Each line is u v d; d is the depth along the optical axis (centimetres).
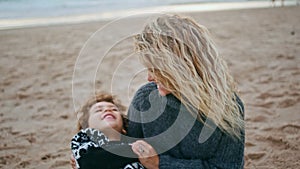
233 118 202
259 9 1023
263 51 649
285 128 399
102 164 206
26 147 385
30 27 914
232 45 691
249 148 363
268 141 375
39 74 588
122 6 1170
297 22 848
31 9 1145
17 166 353
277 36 741
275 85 509
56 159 361
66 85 541
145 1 1228
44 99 498
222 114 197
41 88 534
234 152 204
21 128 425
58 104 482
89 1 1227
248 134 388
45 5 1185
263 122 413
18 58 668
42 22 975
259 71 559
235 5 1115
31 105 483
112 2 1216
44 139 400
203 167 203
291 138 379
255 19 896
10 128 425
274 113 432
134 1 1230
